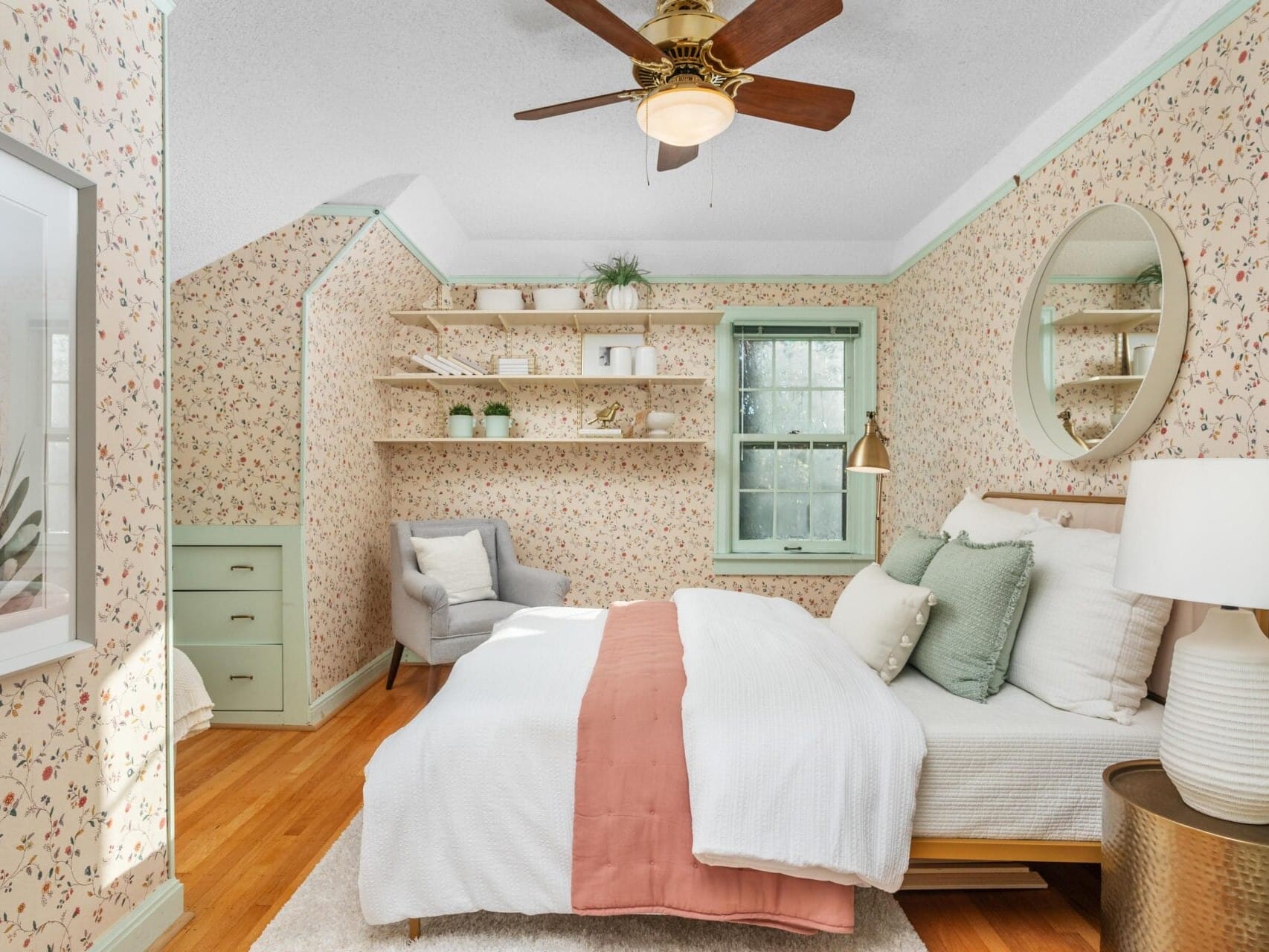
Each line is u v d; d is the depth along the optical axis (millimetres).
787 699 1760
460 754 1736
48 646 1426
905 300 4102
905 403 4066
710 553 4355
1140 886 1395
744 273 4324
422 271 4078
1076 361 2424
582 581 4379
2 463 1313
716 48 1736
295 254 3217
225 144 2480
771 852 1584
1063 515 2350
